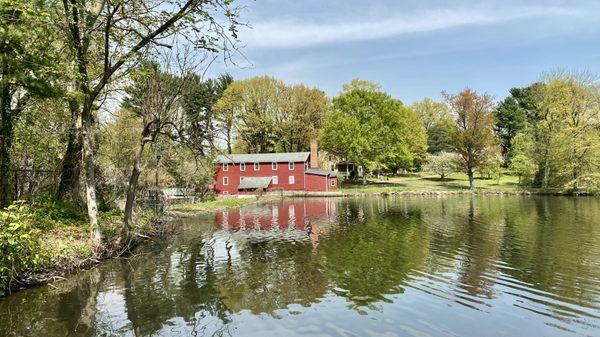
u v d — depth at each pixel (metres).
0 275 11.69
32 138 19.59
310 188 61.03
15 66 13.91
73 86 17.17
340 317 10.28
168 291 12.42
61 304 11.23
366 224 26.19
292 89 71.62
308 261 16.23
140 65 16.05
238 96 66.69
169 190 45.31
